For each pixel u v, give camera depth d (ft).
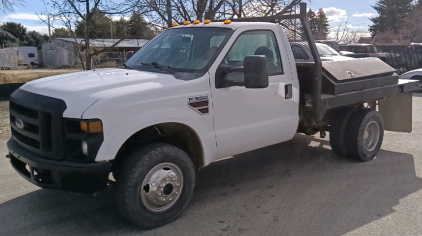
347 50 78.28
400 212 15.05
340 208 15.40
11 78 73.77
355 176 19.04
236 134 15.60
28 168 14.47
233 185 18.06
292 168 20.40
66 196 16.66
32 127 13.28
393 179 18.62
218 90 14.88
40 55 173.47
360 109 21.20
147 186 13.35
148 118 12.94
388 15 183.21
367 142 21.54
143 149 13.39
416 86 24.14
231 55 15.49
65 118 12.30
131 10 44.01
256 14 42.65
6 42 196.54
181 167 14.10
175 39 16.98
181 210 14.35
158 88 13.35
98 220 14.49
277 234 13.37
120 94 12.59
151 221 13.56
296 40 18.62
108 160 12.32
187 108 13.99
